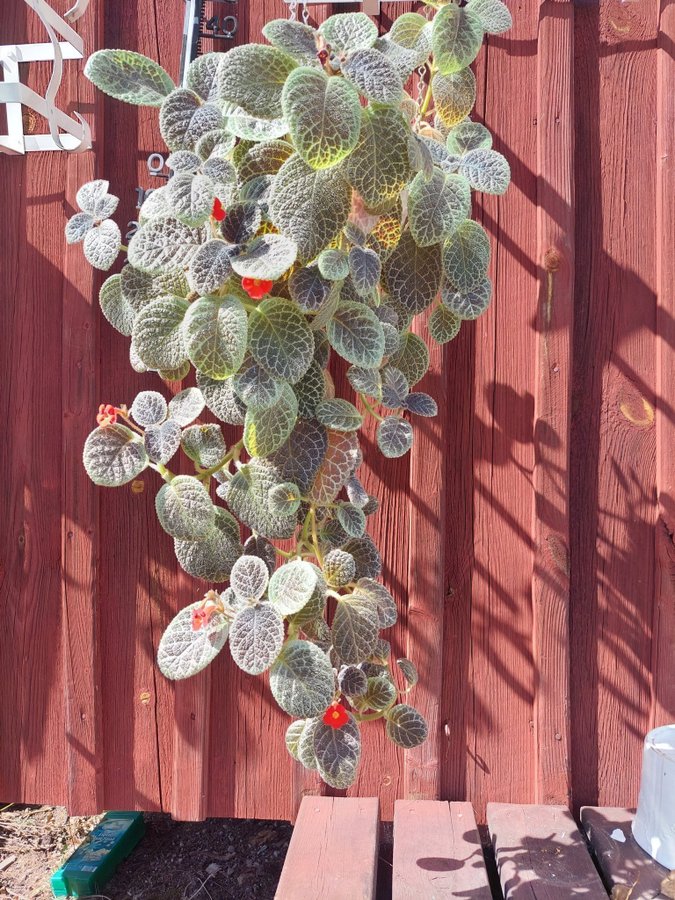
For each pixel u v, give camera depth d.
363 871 0.78
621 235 0.92
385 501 0.94
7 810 1.06
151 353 0.66
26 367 0.97
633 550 0.93
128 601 0.97
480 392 0.94
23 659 0.98
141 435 0.72
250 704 0.96
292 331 0.65
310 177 0.62
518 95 0.92
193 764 0.95
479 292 0.73
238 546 0.74
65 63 0.93
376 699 0.74
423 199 0.67
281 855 0.98
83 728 0.96
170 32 0.94
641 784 0.85
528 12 0.92
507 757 0.93
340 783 0.67
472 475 0.94
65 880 0.92
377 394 0.72
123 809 0.97
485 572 0.94
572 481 0.93
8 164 0.96
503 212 0.93
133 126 0.95
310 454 0.69
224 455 0.75
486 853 0.93
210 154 0.64
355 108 0.60
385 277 0.71
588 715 0.93
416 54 0.69
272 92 0.62
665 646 0.92
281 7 0.92
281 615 0.64
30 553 0.97
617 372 0.93
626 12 0.92
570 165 0.90
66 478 0.95
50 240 0.96
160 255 0.64
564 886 0.77
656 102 0.92
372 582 0.74
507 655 0.94
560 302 0.91
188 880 0.95
